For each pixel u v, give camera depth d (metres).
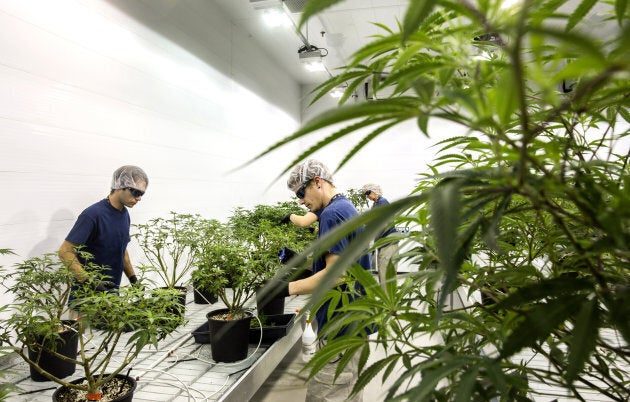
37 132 2.12
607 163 0.35
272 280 0.27
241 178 4.82
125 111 2.80
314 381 1.78
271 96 5.92
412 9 0.23
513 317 0.44
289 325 2.12
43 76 2.16
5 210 1.95
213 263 1.96
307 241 2.56
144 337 1.18
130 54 2.87
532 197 0.30
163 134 3.25
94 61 2.53
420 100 0.29
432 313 0.57
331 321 0.56
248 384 1.58
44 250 2.15
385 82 0.34
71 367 1.57
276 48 5.62
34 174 2.10
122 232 2.28
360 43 5.29
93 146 2.50
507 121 0.26
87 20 2.47
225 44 4.43
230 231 2.20
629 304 0.30
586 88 0.23
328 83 0.45
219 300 2.80
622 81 0.34
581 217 0.34
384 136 6.99
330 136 0.27
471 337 0.58
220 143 4.27
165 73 3.30
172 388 1.47
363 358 0.57
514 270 0.49
